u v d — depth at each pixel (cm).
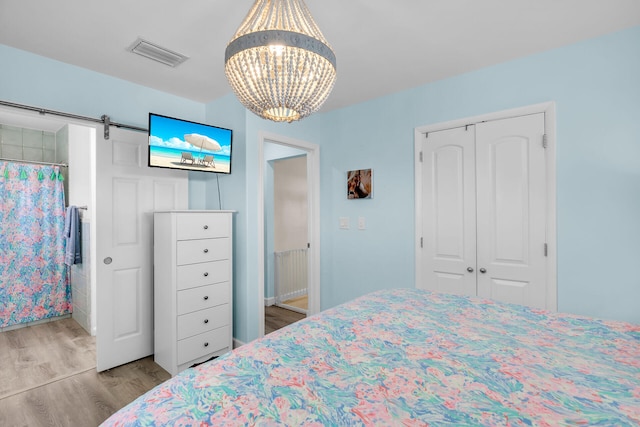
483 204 252
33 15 181
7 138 374
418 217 284
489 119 248
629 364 102
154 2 170
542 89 226
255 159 292
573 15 184
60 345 300
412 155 288
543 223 227
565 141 218
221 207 311
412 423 74
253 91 110
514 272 238
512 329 132
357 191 321
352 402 82
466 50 224
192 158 262
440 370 98
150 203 280
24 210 350
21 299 345
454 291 266
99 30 196
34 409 204
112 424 78
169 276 249
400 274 296
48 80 230
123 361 262
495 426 73
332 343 118
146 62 238
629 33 197
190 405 80
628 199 197
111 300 257
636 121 195
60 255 372
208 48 218
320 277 355
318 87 112
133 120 273
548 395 85
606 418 75
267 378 93
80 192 350
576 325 135
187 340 252
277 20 114
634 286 196
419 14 182
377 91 296
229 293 280
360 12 180
